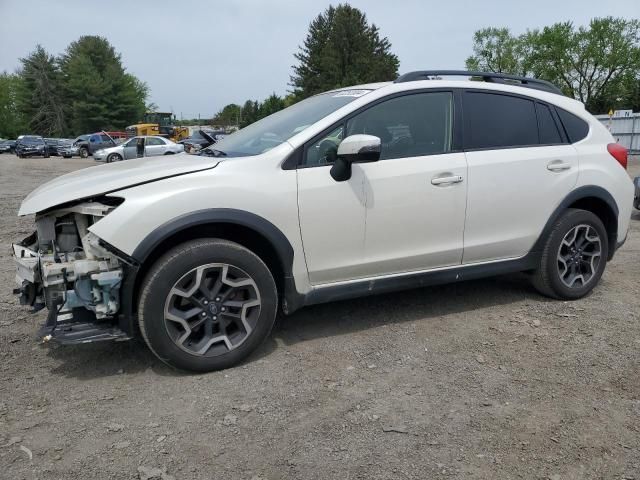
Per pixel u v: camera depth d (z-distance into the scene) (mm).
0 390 3100
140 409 2904
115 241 2998
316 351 3611
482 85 4164
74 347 3670
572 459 2496
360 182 3574
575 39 61719
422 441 2627
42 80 81125
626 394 3059
